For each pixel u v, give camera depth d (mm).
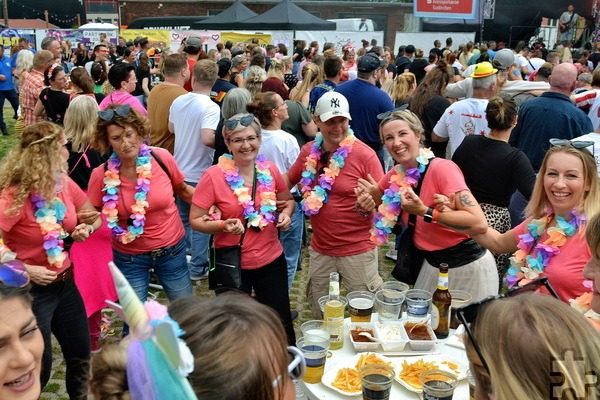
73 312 2957
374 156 3461
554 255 2490
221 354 1043
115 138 3305
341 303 2650
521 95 6023
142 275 3584
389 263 5672
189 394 933
